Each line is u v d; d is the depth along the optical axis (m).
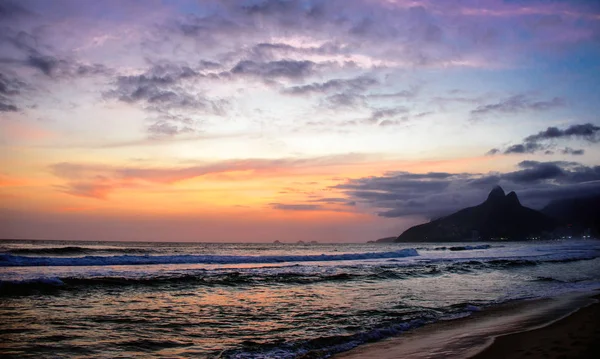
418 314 12.51
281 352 8.25
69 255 39.91
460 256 52.88
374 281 21.38
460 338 9.32
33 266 25.64
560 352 7.46
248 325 10.73
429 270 27.97
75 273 22.03
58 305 12.80
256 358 7.86
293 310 12.98
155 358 7.73
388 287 19.02
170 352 8.14
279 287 18.58
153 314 11.85
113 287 16.78
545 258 44.38
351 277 22.81
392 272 25.86
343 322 11.26
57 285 16.09
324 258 43.16
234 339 9.24
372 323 11.13
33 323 10.21
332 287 18.83
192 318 11.47
